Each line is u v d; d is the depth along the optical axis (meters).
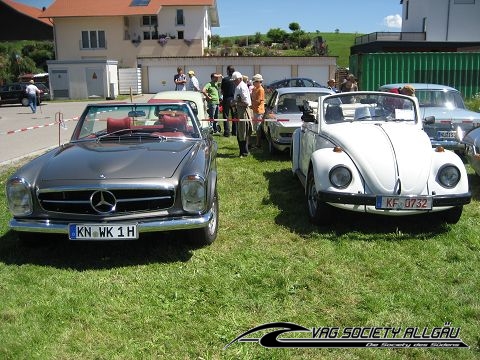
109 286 4.10
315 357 3.16
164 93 9.92
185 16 42.19
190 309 3.75
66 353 3.19
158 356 3.16
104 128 5.78
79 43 42.12
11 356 3.15
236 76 9.70
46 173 4.52
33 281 4.20
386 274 4.31
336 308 3.77
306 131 6.89
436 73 19.59
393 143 5.33
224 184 7.57
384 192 5.00
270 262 4.55
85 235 4.29
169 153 4.88
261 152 10.45
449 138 8.84
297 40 64.31
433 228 5.42
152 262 4.58
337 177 5.11
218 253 4.78
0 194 7.08
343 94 6.47
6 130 16.58
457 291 4.01
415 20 37.25
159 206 4.41
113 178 4.34
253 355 3.18
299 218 5.82
